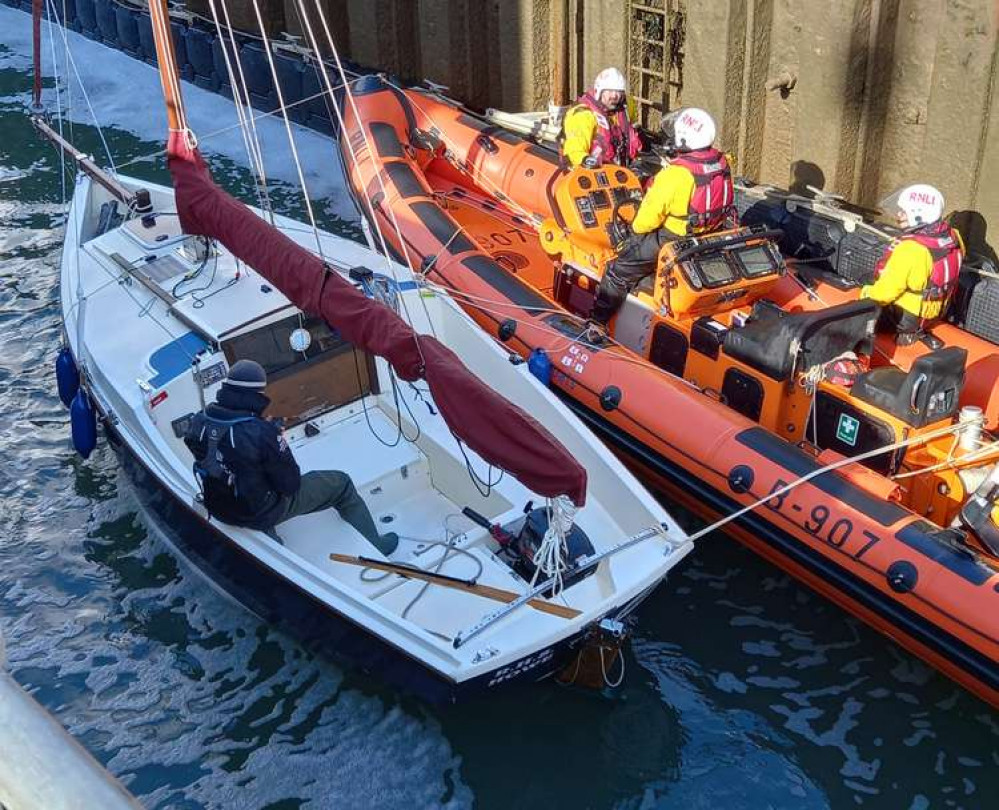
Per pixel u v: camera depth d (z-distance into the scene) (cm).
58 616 559
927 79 710
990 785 467
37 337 809
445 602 495
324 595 471
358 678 516
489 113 956
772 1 788
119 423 580
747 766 478
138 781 470
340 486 532
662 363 654
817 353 571
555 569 467
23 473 667
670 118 698
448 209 870
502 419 420
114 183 730
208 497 499
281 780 471
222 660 530
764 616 559
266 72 1166
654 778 472
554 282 755
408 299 657
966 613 473
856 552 512
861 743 488
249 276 609
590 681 495
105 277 672
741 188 784
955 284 618
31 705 77
